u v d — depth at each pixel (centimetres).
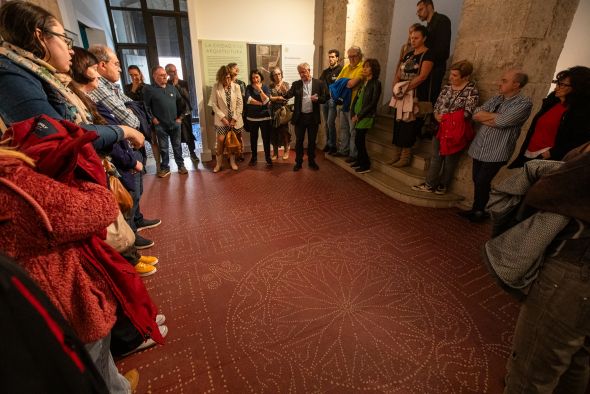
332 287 222
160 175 448
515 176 114
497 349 171
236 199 377
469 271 240
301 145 478
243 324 188
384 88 570
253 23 516
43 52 123
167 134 442
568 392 118
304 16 547
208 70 504
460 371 159
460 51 335
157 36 803
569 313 96
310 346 173
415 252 266
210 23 489
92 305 85
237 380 154
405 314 197
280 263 250
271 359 165
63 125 96
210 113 527
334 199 379
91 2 615
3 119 111
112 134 140
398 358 166
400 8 530
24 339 49
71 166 79
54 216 70
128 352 166
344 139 506
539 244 99
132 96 445
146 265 238
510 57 288
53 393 53
